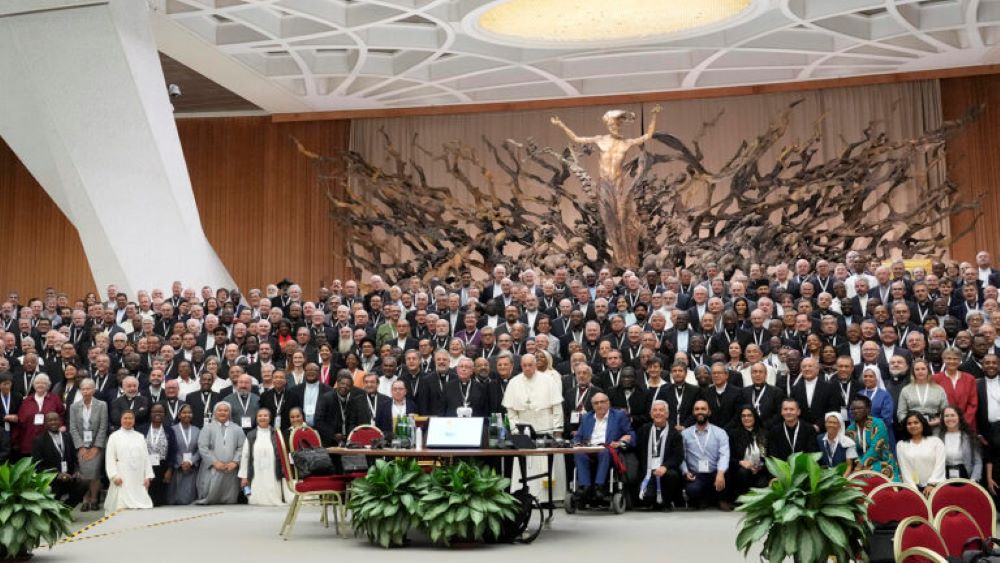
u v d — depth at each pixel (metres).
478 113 24.84
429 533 8.56
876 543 6.14
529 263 21.44
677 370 11.34
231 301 15.22
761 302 12.71
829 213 21.31
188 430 12.23
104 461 12.10
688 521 10.06
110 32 16.23
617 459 10.52
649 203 20.75
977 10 19.70
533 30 20.78
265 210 25.47
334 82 23.44
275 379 12.22
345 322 14.11
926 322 12.27
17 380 12.90
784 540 6.22
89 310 15.16
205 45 20.48
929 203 21.31
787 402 10.76
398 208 23.64
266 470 12.00
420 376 12.09
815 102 23.39
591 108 24.41
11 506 7.96
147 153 16.98
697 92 23.69
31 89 16.92
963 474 9.88
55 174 17.48
